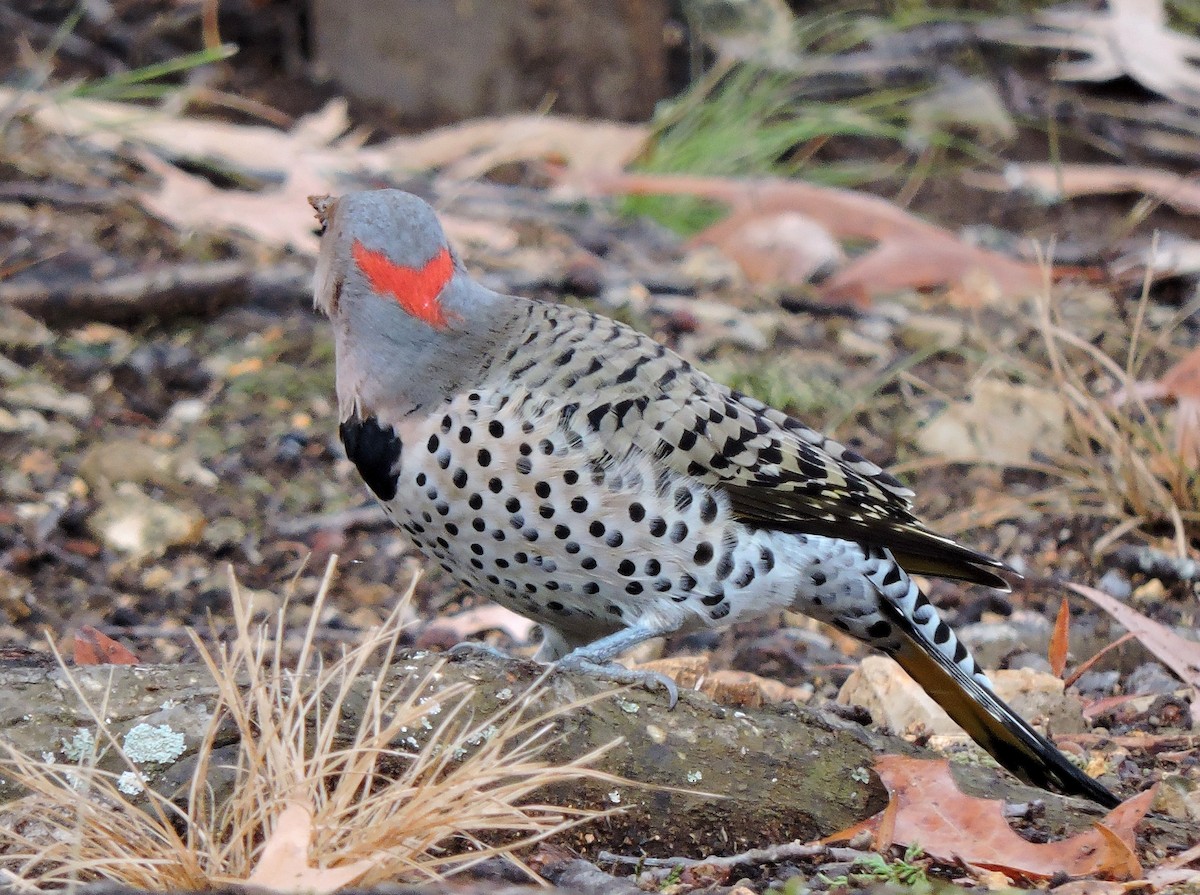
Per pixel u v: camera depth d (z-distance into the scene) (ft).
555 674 22.31
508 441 23.25
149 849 19.20
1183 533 35.68
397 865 19.02
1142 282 50.90
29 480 36.65
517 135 54.24
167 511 35.83
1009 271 48.01
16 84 55.11
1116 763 26.09
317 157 52.03
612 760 21.76
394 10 58.44
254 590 33.94
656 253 52.90
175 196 48.26
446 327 23.80
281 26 61.67
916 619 25.12
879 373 44.73
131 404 40.68
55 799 19.19
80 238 46.39
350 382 24.18
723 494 24.11
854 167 59.98
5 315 42.60
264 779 19.79
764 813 22.09
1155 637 29.50
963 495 39.47
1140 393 38.63
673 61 64.13
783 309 48.98
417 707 20.38
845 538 24.52
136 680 21.24
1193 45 62.28
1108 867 20.71
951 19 66.59
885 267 48.44
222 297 44.93
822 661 32.37
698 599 24.26
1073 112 63.87
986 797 23.30
